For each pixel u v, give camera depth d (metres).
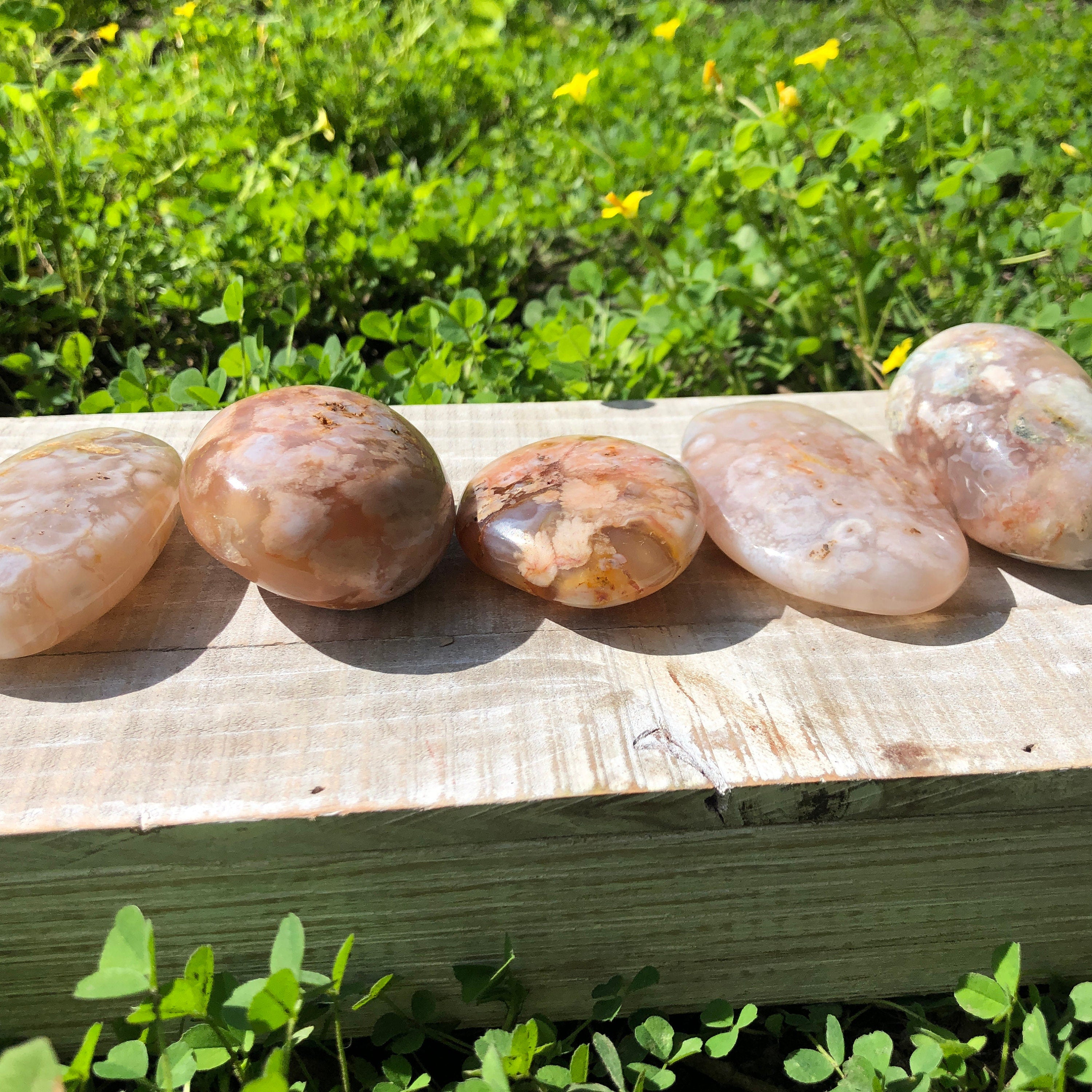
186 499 0.23
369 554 0.22
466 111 0.73
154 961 0.18
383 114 0.67
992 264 0.45
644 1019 0.24
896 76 0.72
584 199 0.58
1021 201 0.53
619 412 0.31
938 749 0.21
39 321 0.45
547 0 1.03
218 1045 0.20
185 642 0.23
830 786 0.20
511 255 0.55
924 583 0.23
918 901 0.23
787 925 0.23
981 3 1.02
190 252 0.47
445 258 0.51
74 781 0.20
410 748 0.21
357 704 0.21
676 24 0.47
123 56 0.73
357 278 0.50
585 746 0.21
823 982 0.25
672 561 0.23
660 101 0.72
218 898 0.21
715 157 0.46
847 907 0.23
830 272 0.48
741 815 0.21
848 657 0.23
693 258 0.48
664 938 0.23
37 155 0.45
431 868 0.21
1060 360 0.26
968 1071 0.24
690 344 0.45
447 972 0.23
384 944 0.23
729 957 0.24
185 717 0.21
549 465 0.25
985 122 0.45
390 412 0.24
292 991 0.18
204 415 0.31
